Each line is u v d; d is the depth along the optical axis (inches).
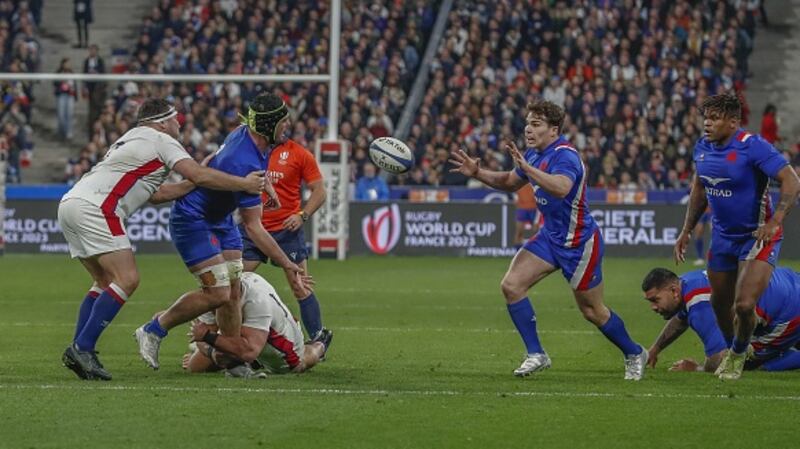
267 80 3417.8
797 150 4114.2
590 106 4165.8
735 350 1364.4
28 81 4443.9
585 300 1344.7
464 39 4439.0
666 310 1439.5
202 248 1302.9
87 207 1295.5
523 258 1355.8
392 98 4274.1
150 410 1106.7
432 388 1266.0
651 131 4133.9
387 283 2827.3
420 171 4008.4
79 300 2412.6
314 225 3582.7
